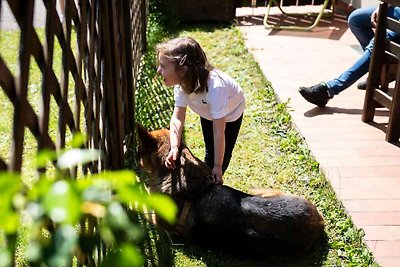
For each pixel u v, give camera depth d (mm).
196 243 2848
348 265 2660
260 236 2590
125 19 3664
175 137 2814
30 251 545
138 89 4906
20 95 1269
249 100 4992
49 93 1527
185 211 2752
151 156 2844
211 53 6512
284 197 2754
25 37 1312
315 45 6855
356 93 5137
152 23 7355
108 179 594
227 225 2639
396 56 3881
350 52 6547
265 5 8984
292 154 3914
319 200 3266
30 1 1341
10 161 1228
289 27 7656
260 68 5844
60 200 522
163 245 2820
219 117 2648
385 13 3939
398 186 3416
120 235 585
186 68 2564
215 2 8008
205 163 2957
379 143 4047
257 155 3912
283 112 4625
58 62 5582
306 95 4598
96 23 2461
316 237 2729
